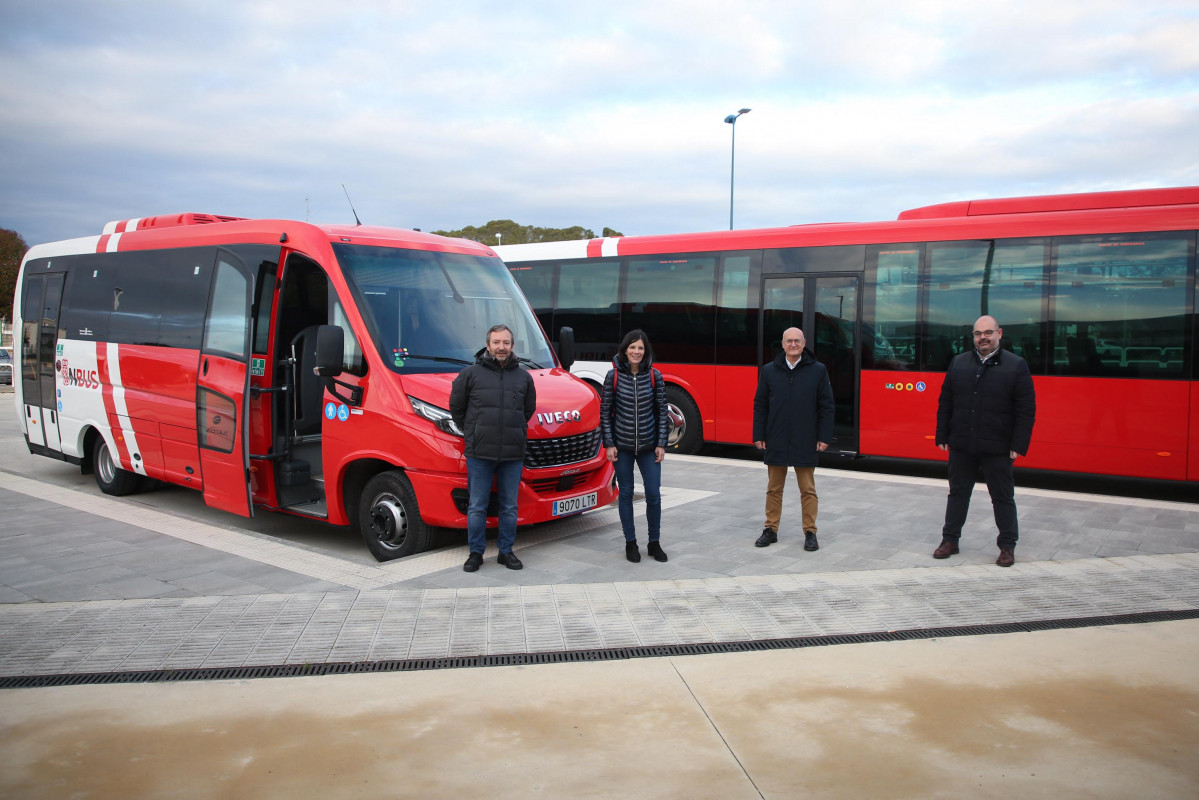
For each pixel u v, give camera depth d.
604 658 4.54
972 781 3.27
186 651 4.61
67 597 5.60
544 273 13.84
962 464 6.50
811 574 6.12
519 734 3.68
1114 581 5.92
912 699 4.01
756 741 3.61
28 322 10.69
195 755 3.50
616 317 13.13
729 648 4.67
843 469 11.68
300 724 3.78
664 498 9.01
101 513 8.41
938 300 10.52
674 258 12.62
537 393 6.98
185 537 7.33
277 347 7.71
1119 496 9.74
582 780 3.30
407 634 4.86
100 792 3.21
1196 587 5.78
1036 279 9.93
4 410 20.17
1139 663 4.44
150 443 8.55
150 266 8.73
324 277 7.93
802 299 11.50
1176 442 9.16
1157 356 9.26
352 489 7.17
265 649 4.64
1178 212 9.23
